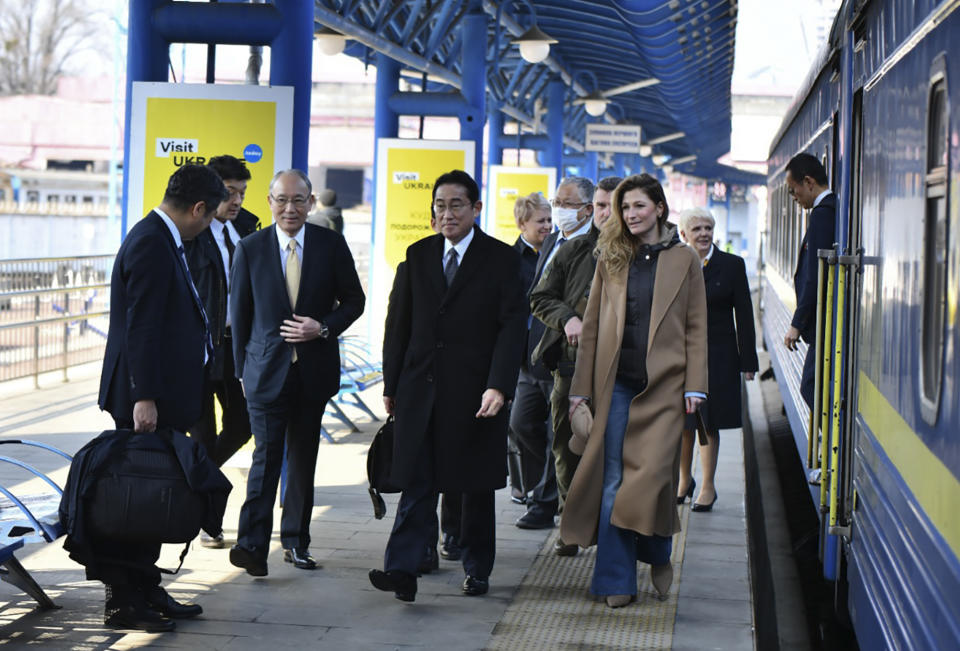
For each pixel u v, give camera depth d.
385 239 14.23
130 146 7.74
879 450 4.23
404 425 5.27
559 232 6.64
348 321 5.75
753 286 49.78
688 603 5.41
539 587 5.68
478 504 5.49
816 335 5.46
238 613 5.14
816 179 6.75
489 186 20.48
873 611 4.19
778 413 15.46
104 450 4.52
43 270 13.03
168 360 4.68
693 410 5.18
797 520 9.41
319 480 8.27
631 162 44.78
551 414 6.64
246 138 7.71
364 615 5.16
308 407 5.70
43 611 5.07
